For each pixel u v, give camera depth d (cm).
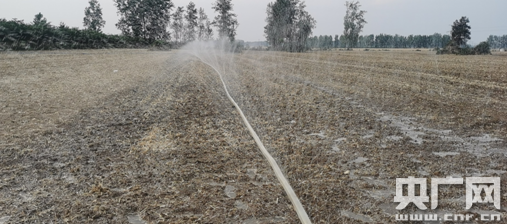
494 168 430
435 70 1697
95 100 879
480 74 1488
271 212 322
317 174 416
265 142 549
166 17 7212
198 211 323
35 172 413
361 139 561
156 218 310
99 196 351
